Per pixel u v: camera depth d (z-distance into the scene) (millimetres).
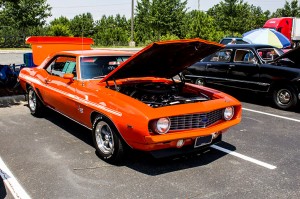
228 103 4266
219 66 8773
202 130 3902
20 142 4996
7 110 7023
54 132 5516
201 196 3385
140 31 42688
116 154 4047
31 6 27734
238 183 3693
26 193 3424
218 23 33781
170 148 3867
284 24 17469
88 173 3916
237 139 5281
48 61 5934
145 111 3596
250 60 8078
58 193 3426
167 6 32812
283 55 7316
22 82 6676
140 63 4352
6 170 3977
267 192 3484
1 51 25578
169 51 4211
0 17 26453
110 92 4215
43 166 4109
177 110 3723
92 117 4488
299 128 5945
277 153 4660
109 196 3371
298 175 3924
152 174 3912
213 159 4410
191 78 9672
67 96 4844
